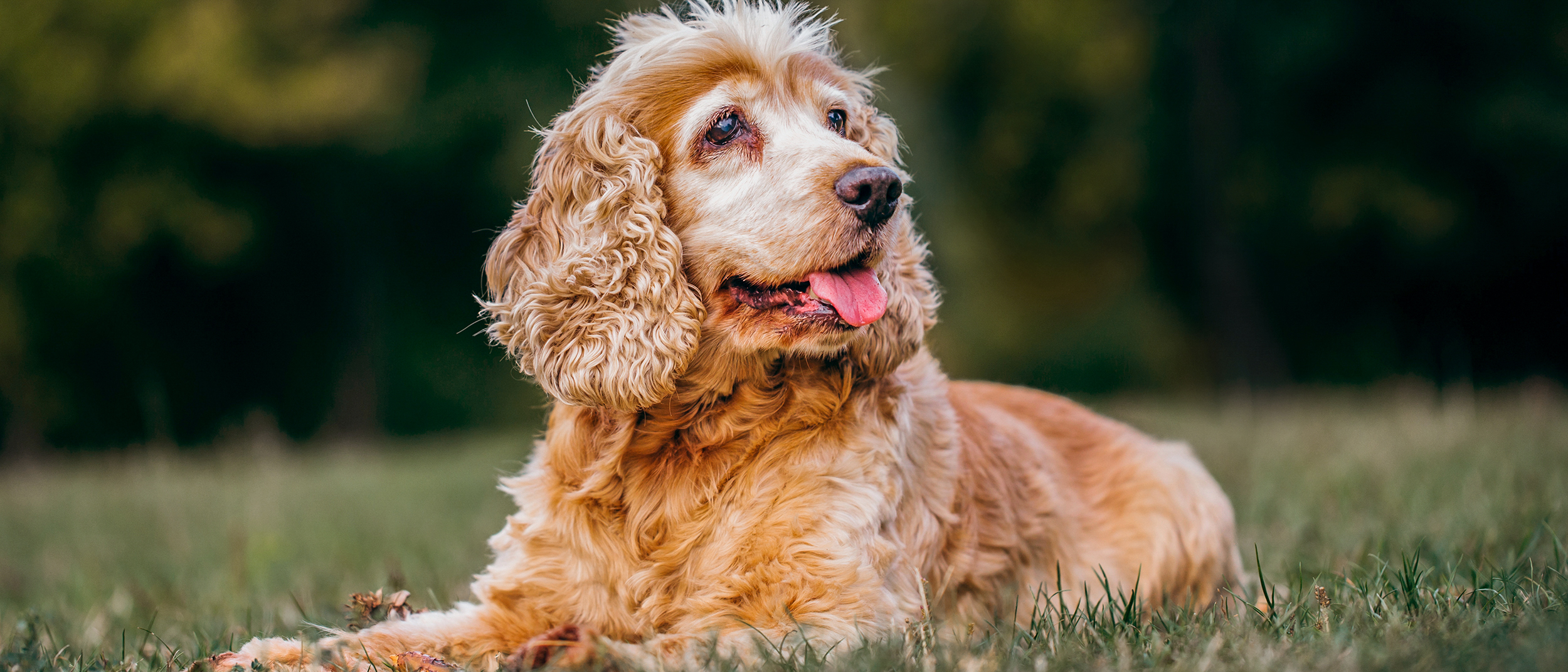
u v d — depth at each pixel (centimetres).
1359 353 2186
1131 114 2181
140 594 487
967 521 379
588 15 1889
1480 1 1883
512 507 816
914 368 394
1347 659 243
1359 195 1944
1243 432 1024
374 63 1741
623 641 339
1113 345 2320
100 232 1730
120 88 1673
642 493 342
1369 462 731
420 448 1788
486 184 1947
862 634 294
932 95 2267
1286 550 485
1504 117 1848
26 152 1712
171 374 2027
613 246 345
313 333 2144
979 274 2284
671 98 361
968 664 262
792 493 329
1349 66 1998
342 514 809
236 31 1686
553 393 348
